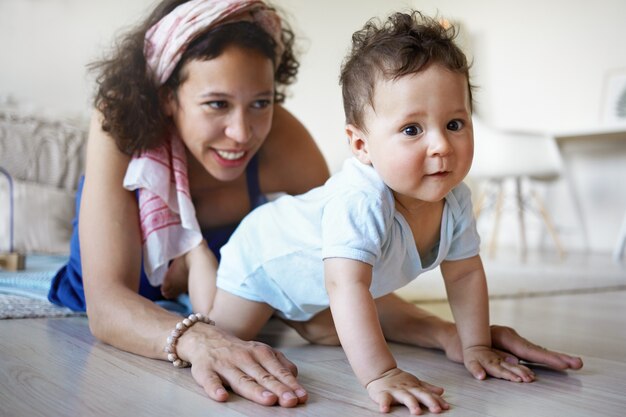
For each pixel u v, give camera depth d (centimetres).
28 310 141
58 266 222
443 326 112
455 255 100
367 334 82
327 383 89
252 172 146
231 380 82
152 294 144
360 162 95
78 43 350
